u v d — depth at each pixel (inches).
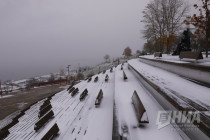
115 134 150.7
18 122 274.5
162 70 383.6
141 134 149.0
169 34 936.9
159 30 1090.7
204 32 358.3
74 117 248.7
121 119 181.5
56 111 287.4
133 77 435.2
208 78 207.5
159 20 1077.1
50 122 244.1
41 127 231.9
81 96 330.3
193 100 156.9
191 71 252.8
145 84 302.8
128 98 255.0
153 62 503.2
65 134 199.8
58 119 250.2
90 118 234.2
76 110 277.6
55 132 197.9
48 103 333.4
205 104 145.3
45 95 829.8
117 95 273.4
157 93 223.6
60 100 358.0
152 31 1109.1
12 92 986.7
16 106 641.6
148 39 1157.7
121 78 432.1
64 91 448.1
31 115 304.8
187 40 629.9
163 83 236.5
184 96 170.2
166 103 186.7
